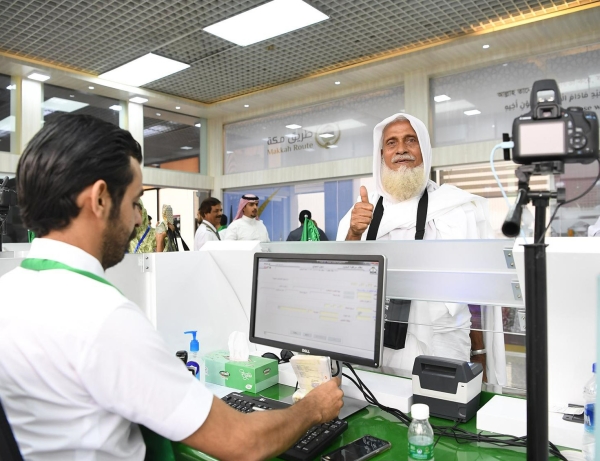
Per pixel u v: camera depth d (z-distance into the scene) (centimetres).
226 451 74
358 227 172
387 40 468
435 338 150
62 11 399
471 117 497
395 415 117
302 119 638
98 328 67
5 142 534
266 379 141
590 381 98
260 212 692
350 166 587
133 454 78
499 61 477
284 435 83
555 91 66
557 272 101
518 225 65
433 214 172
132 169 80
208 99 661
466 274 116
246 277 160
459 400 112
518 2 394
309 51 493
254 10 398
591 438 93
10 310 71
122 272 148
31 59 512
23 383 70
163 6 395
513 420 104
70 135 73
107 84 573
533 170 67
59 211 74
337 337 121
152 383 69
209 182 733
